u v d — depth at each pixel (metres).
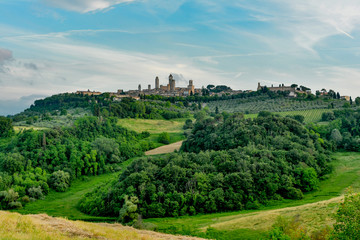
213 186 87.38
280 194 89.25
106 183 111.12
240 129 124.69
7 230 28.22
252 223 59.06
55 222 36.25
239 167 92.94
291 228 49.44
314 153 111.25
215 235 55.62
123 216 75.75
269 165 94.75
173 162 97.50
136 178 89.50
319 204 62.25
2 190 105.62
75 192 115.25
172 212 79.69
